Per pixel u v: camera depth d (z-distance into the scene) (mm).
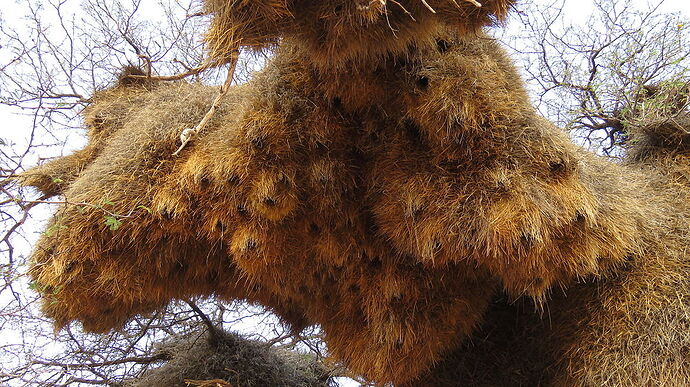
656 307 4969
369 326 5395
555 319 5578
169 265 5453
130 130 5562
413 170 4668
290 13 3684
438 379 6141
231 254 5199
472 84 4371
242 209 4770
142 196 5016
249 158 4566
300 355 8938
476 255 4422
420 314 5219
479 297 5438
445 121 4395
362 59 4312
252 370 7375
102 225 4996
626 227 4754
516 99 4488
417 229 4613
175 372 7289
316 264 5379
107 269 5141
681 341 4781
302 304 5961
